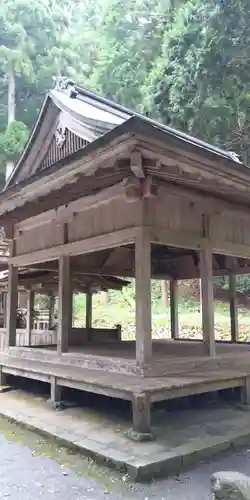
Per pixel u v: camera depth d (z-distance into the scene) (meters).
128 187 4.50
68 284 6.00
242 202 5.82
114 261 7.74
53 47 21.33
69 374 4.96
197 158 3.83
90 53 25.11
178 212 5.04
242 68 11.70
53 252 6.22
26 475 3.34
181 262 8.84
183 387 4.23
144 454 3.48
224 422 4.56
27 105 21.73
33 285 9.84
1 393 6.20
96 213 5.43
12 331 7.26
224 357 5.40
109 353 5.74
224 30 11.64
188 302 18.16
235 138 13.16
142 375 4.43
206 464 3.55
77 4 29.80
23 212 6.23
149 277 4.58
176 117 13.48
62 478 3.27
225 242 5.66
